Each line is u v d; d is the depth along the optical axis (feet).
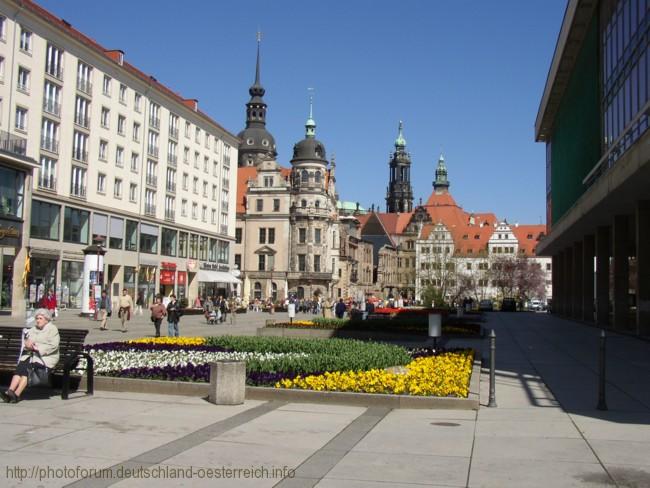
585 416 40.65
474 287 411.75
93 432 34.09
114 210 222.69
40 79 185.16
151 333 115.24
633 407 44.04
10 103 173.99
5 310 156.97
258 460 29.32
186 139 273.54
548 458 30.25
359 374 47.67
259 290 391.45
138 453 30.07
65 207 197.67
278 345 69.05
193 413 39.73
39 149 186.09
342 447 31.99
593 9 143.23
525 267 432.25
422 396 42.88
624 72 115.14
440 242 504.84
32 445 31.14
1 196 150.51
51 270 192.75
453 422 38.45
